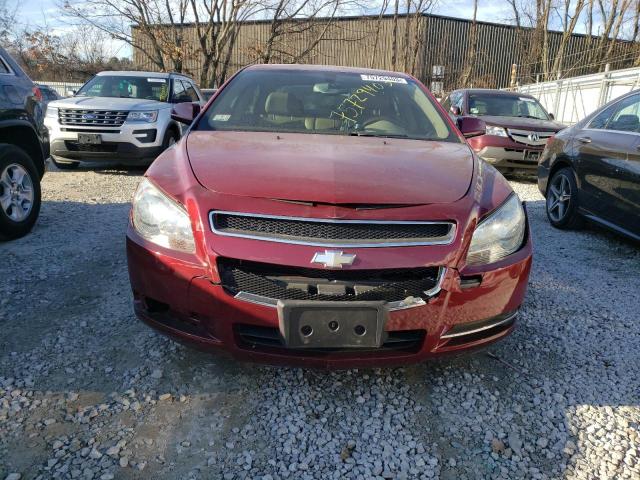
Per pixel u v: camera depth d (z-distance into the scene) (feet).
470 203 7.68
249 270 7.06
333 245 6.88
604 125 17.40
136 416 7.39
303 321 6.85
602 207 16.43
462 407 8.00
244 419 7.45
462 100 33.19
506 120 28.63
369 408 7.85
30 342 9.20
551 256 15.55
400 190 7.61
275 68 12.88
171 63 86.22
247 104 11.40
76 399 7.70
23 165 15.08
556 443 7.31
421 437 7.30
